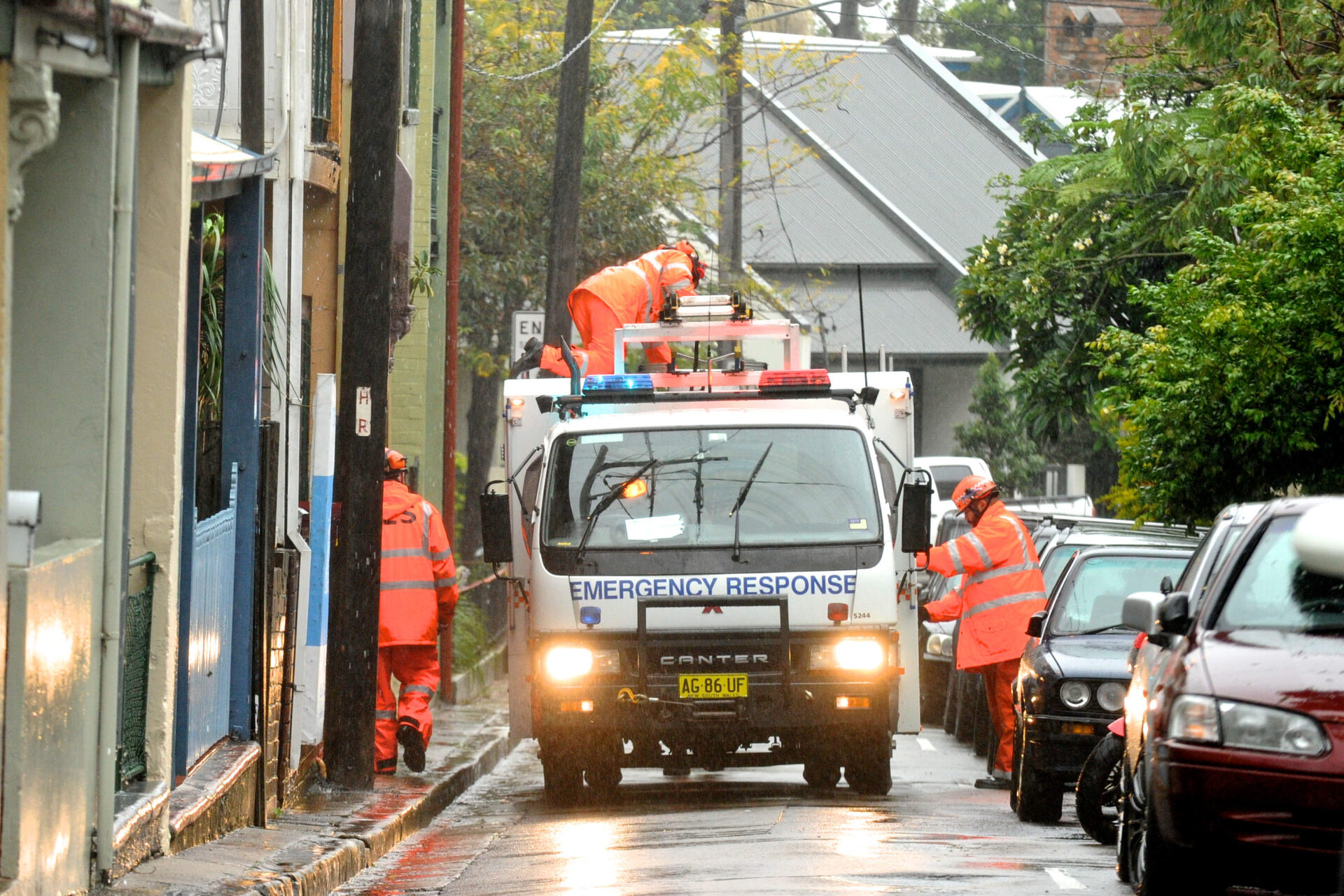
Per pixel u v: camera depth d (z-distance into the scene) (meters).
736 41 117.56
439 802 51.94
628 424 48.81
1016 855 38.06
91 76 28.27
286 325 49.34
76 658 27.91
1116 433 76.19
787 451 48.50
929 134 179.62
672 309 56.62
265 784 42.12
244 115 44.56
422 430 78.75
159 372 34.22
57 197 29.02
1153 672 33.28
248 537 41.88
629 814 48.53
